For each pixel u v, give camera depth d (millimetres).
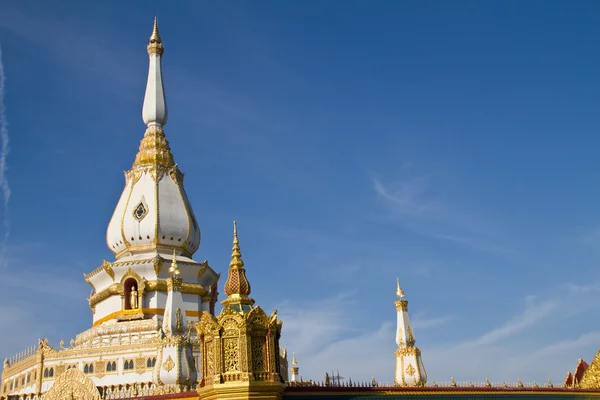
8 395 72875
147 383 65000
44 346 71812
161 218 81938
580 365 67688
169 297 55688
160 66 93125
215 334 34031
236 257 36750
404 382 57969
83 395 62969
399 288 60812
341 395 41500
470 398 48125
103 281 80812
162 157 86250
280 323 35375
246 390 32906
